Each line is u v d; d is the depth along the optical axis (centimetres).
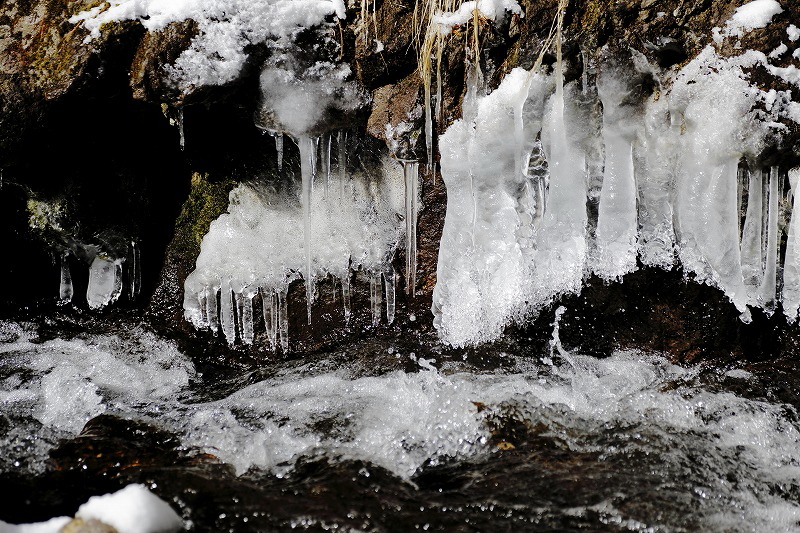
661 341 354
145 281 404
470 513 244
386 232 375
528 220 350
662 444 289
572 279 354
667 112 322
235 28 319
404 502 249
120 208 379
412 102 336
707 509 249
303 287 383
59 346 380
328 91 336
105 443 285
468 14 321
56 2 329
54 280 400
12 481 260
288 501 246
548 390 330
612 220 342
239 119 352
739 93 306
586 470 270
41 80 315
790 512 253
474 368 350
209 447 288
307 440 296
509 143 337
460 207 352
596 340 359
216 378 375
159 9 319
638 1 313
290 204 383
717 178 322
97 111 330
